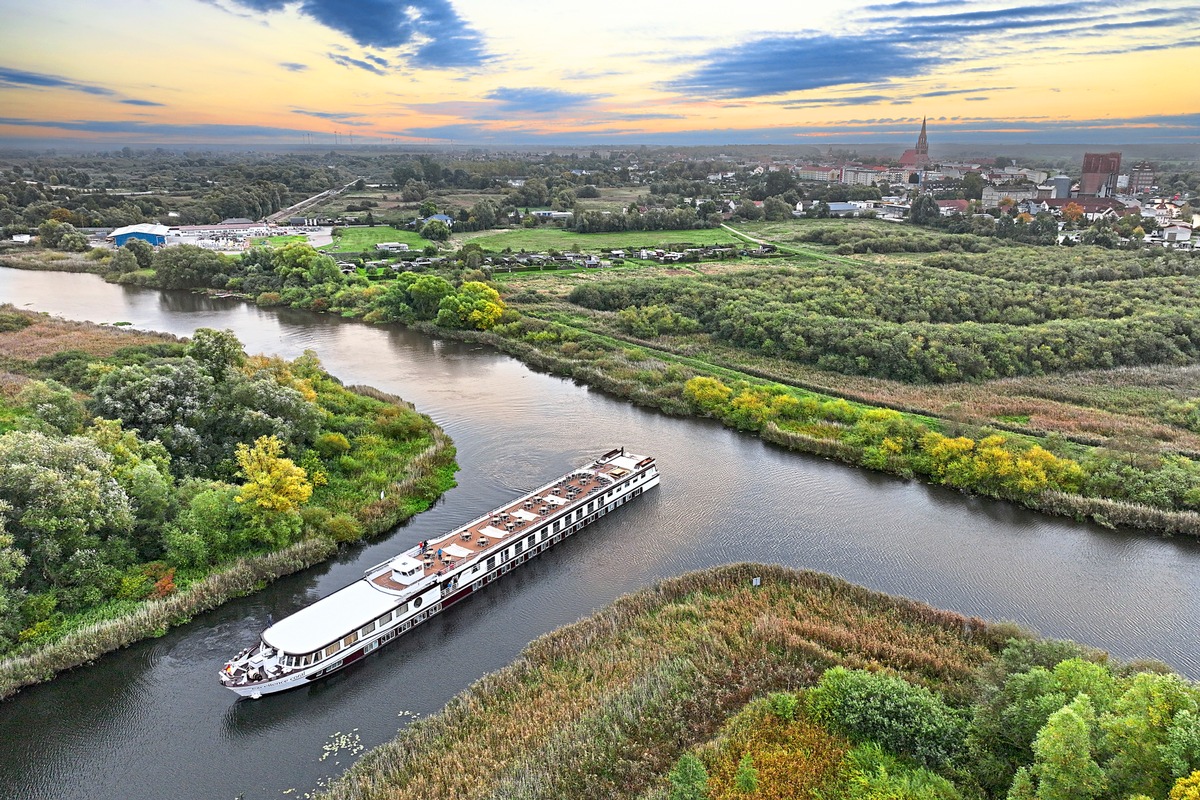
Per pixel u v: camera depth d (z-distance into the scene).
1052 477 116.25
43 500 84.62
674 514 114.44
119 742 70.38
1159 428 138.12
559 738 68.44
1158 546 102.81
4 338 182.00
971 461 120.44
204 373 122.25
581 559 102.94
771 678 76.44
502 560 97.75
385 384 172.00
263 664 77.19
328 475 117.81
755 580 94.38
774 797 62.16
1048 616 88.69
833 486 122.69
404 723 73.69
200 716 73.62
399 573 87.62
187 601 86.50
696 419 152.38
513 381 176.50
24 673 75.25
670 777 62.78
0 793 64.75
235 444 113.88
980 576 97.12
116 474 95.69
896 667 77.56
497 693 75.75
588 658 80.38
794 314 193.50
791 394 155.75
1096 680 61.06
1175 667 79.00
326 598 85.62
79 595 84.62
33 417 111.94
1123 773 51.81
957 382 167.12
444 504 114.88
